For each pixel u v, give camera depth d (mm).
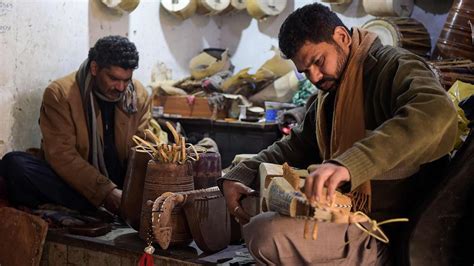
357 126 2018
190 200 2543
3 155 3400
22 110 3504
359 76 2021
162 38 4707
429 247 1972
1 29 3324
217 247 2596
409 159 1711
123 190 2859
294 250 1894
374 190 1996
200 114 4340
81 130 3137
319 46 1980
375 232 1976
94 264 2725
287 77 4371
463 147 1946
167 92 4453
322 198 1643
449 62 3283
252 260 2469
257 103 4473
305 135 2410
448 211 1951
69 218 2930
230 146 4211
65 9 3752
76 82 3166
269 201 1937
